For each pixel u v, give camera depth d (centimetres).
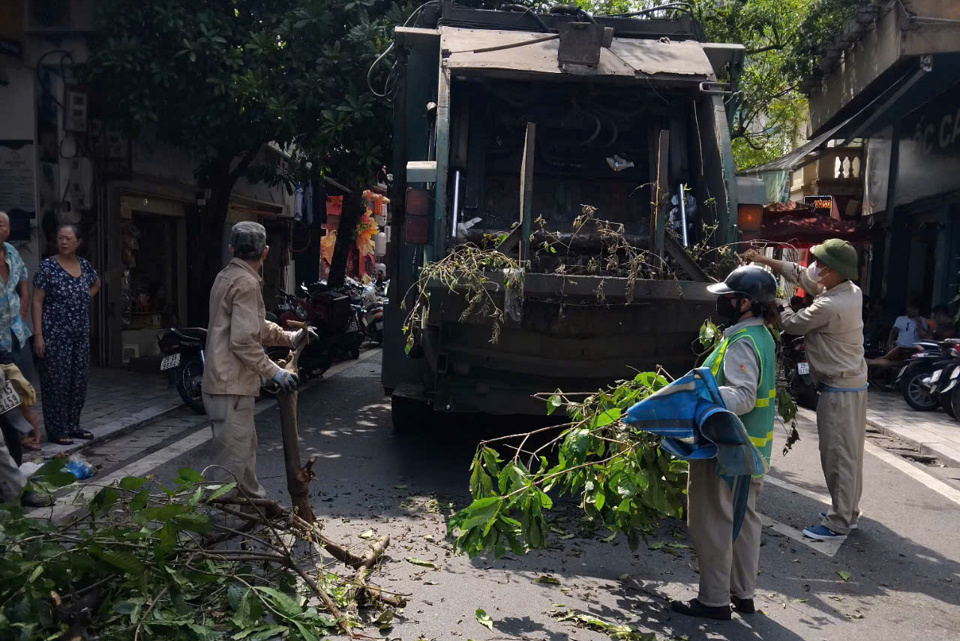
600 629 390
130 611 320
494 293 549
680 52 706
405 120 747
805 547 525
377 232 3014
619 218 708
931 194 1457
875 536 550
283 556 384
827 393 540
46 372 716
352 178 1095
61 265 720
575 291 549
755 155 2367
